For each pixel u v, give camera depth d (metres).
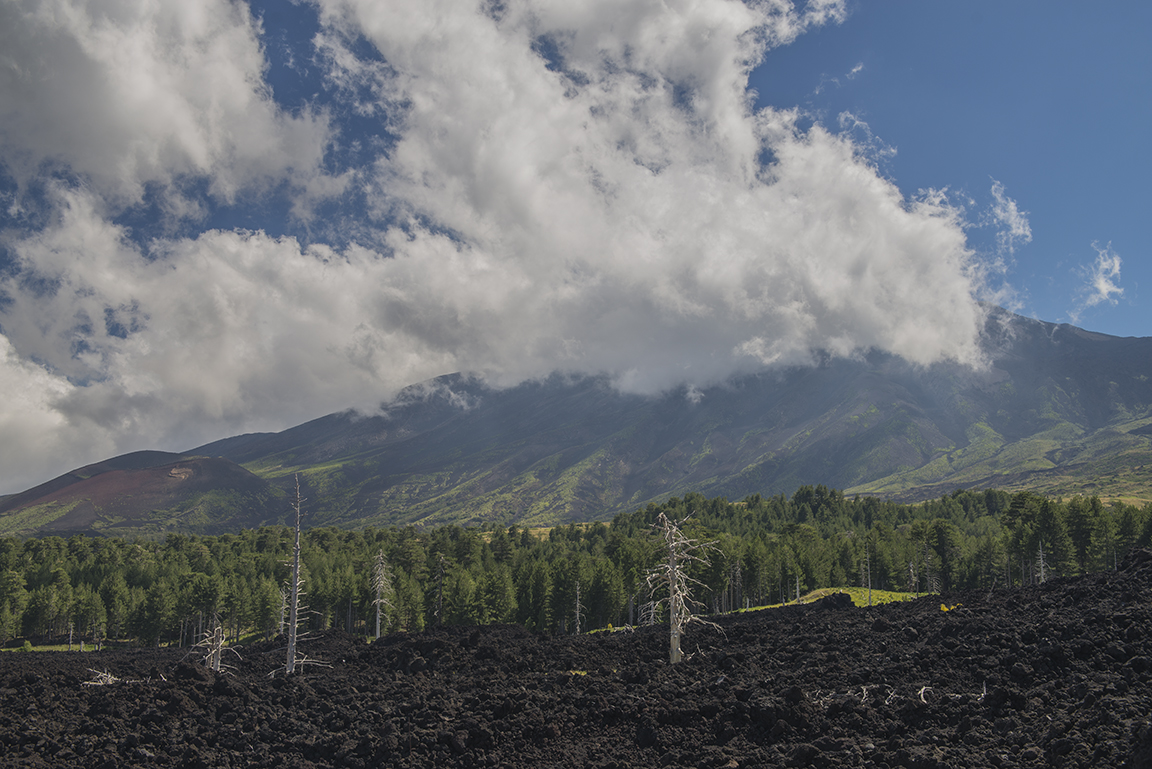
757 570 96.12
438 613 91.69
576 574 89.19
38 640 106.81
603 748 23.44
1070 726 19.23
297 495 40.84
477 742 24.08
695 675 31.28
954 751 19.59
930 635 30.64
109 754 23.95
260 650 58.72
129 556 146.62
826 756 20.17
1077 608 30.98
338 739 25.17
